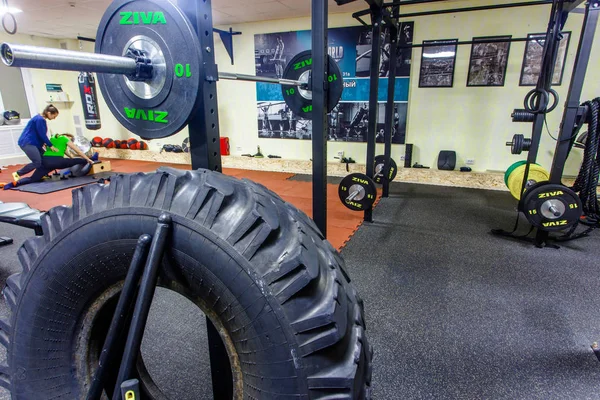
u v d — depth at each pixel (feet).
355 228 12.03
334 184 17.98
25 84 23.75
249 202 2.48
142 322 2.45
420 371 5.59
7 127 21.98
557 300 7.59
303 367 2.22
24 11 16.57
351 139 19.21
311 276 2.21
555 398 5.08
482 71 16.17
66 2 15.14
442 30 16.37
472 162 17.40
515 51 15.53
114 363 2.98
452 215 13.38
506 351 6.04
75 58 2.51
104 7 15.90
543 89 9.74
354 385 2.26
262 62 20.20
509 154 16.67
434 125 17.60
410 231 11.78
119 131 25.54
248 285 2.27
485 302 7.53
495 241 10.90
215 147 3.31
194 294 2.55
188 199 2.44
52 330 3.02
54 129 25.64
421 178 18.15
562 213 9.79
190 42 2.84
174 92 3.05
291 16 18.34
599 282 8.34
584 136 12.47
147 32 2.97
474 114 16.78
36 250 3.00
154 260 2.39
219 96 21.90
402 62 17.31
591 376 5.49
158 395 3.80
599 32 14.20
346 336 2.37
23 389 3.14
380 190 17.17
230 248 2.30
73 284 2.87
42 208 13.76
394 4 11.10
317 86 7.35
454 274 8.79
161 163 23.62
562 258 9.64
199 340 6.36
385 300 7.63
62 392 3.07
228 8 16.56
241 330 2.37
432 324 6.78
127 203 2.56
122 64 2.84
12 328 3.11
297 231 2.53
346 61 18.34
